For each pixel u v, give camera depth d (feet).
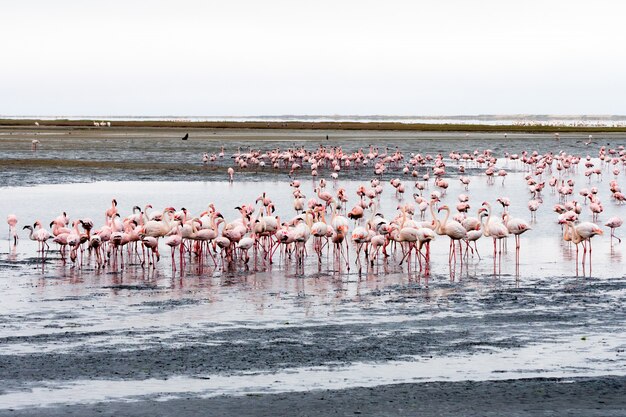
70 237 91.40
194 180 188.44
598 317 66.85
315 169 199.21
